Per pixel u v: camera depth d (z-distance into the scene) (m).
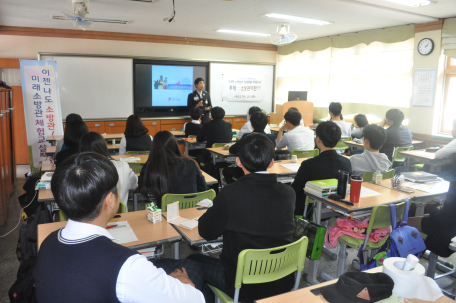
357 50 6.67
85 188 0.83
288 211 1.53
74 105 6.88
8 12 5.07
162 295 0.82
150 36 7.32
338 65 7.09
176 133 6.16
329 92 7.36
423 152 4.57
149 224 1.88
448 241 2.02
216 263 1.68
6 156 4.35
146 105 7.57
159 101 7.70
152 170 2.41
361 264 2.21
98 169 0.87
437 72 5.38
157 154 2.42
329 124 2.61
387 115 4.75
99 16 5.37
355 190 2.24
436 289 1.16
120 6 4.69
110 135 5.45
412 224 2.41
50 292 0.80
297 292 1.18
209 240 1.56
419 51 5.58
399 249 1.87
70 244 0.83
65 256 0.82
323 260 2.91
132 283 0.79
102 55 6.93
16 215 3.93
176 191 2.45
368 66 6.49
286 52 8.42
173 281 0.88
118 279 0.78
